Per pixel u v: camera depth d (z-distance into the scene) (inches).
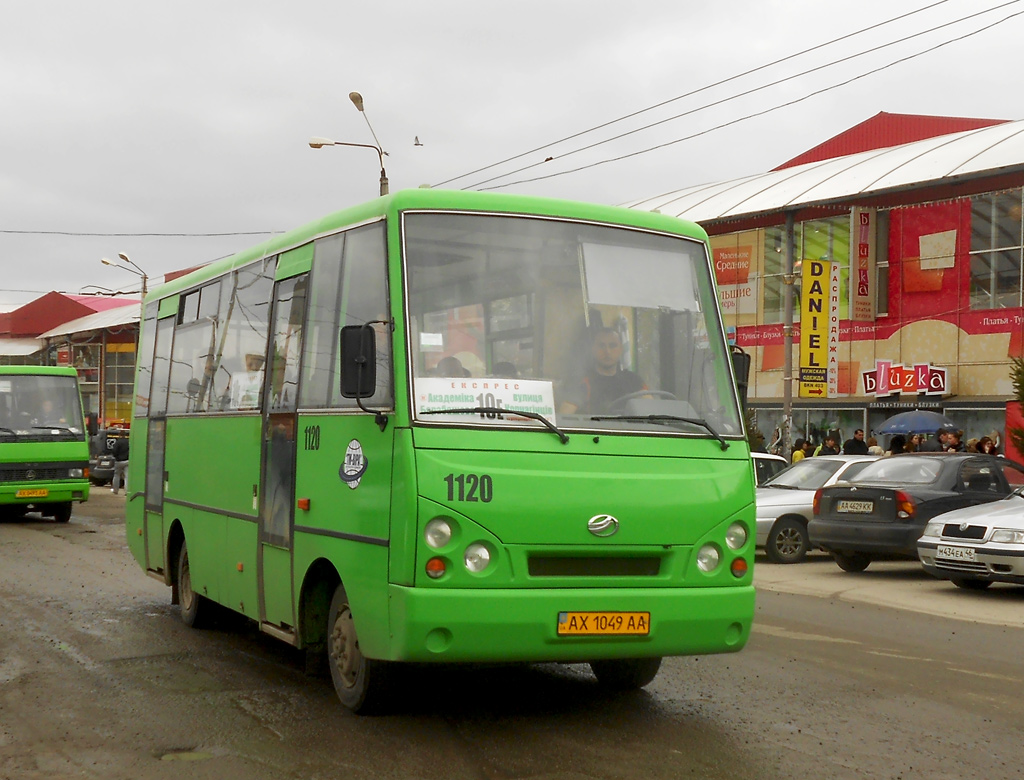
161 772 231.3
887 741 260.5
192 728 265.9
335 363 283.3
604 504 254.1
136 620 426.0
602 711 284.7
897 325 1347.2
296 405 305.7
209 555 377.7
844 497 617.6
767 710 289.1
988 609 489.4
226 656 357.1
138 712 281.7
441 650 241.0
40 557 650.2
